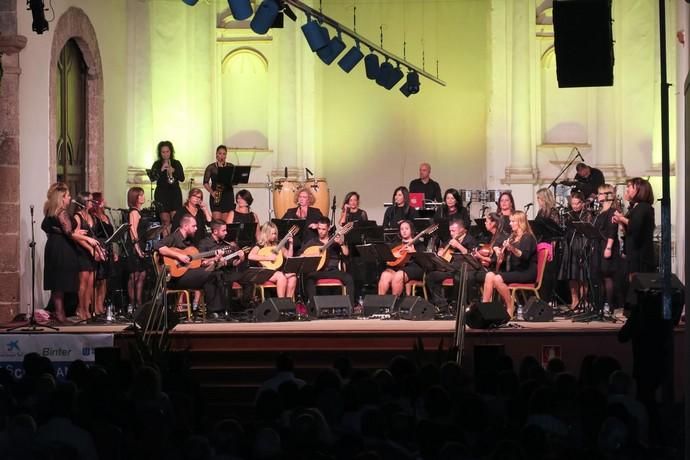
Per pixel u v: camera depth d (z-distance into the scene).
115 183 22.05
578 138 23.08
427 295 18.00
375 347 14.93
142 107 22.91
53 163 18.36
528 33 22.98
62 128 19.62
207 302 16.94
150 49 23.06
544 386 10.26
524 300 17.25
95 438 9.51
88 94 20.86
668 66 22.20
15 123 17.11
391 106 24.11
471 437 9.80
